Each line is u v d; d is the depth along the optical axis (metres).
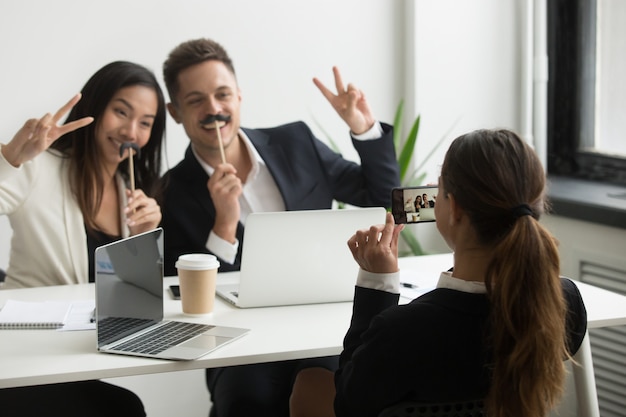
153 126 2.72
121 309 1.84
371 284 1.67
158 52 3.38
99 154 2.61
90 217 2.58
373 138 2.82
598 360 3.12
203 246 2.73
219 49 2.81
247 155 2.85
